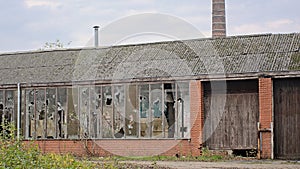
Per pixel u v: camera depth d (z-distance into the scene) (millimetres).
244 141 27047
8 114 31578
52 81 30562
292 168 21203
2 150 15656
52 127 30453
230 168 21234
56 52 34500
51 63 33125
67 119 30156
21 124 31203
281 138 26172
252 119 26953
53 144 30250
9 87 31609
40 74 31938
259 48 28688
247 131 27016
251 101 27047
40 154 16922
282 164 23203
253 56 28000
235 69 27188
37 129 30828
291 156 25906
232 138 27266
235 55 28500
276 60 27047
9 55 35938
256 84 27016
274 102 26344
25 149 17047
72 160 16484
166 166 21828
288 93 26172
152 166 21172
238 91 27328
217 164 23203
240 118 27203
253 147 26844
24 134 31016
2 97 31828
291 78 26156
